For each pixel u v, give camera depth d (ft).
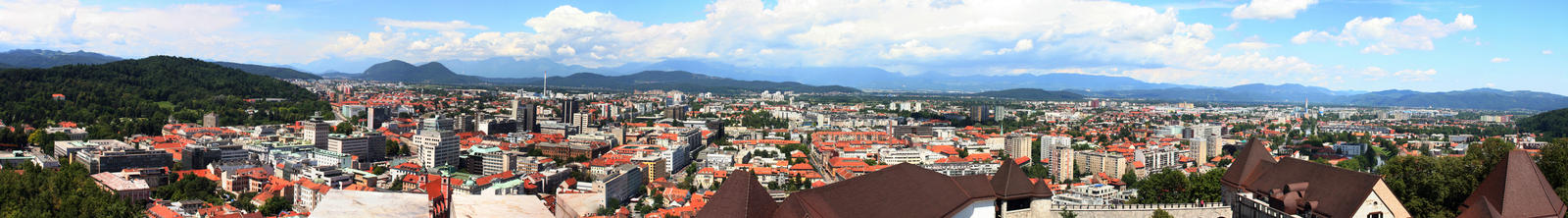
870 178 381.60
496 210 286.87
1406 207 511.40
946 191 390.63
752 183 324.19
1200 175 634.43
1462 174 524.52
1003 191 431.84
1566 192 495.82
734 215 311.47
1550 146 542.98
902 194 375.66
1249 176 506.48
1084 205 465.88
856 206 354.74
